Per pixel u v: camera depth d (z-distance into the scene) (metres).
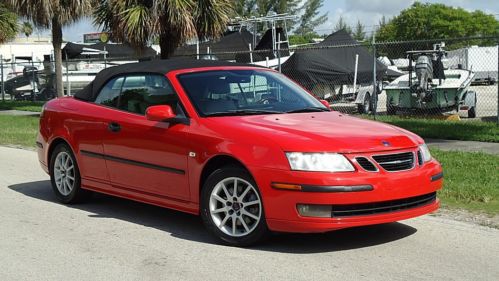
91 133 6.66
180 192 5.73
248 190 5.20
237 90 6.14
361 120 5.86
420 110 16.39
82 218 6.52
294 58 19.03
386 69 21.36
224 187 5.36
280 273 4.65
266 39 26.16
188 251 5.26
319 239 5.55
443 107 16.19
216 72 6.30
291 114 5.85
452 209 6.64
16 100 28.67
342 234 5.72
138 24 15.30
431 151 10.36
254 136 5.16
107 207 7.05
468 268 4.76
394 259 4.98
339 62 19.62
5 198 7.59
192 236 5.75
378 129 5.46
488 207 6.70
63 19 19.52
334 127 5.37
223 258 5.04
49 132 7.30
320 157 4.84
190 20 15.46
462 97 16.53
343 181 4.78
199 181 5.52
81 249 5.36
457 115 16.02
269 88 6.41
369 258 5.00
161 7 15.18
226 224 5.43
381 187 4.89
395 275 4.59
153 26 15.38
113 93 6.70
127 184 6.31
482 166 8.85
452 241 5.50
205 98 5.90
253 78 6.42
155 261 5.00
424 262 4.90
